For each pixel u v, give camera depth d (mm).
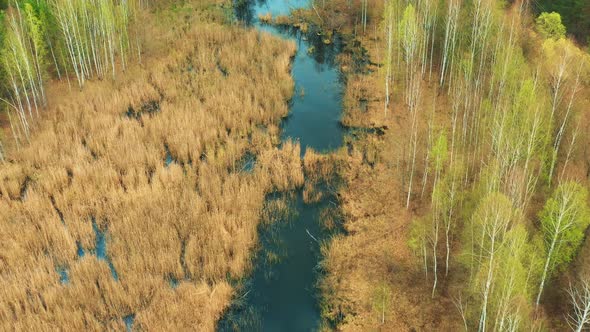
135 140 39406
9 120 42625
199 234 31172
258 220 33906
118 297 27141
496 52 41500
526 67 37812
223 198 34250
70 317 25781
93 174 35688
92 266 28641
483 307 21891
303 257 32031
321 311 28391
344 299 28641
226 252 30656
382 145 41250
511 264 21562
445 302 27500
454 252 30031
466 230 27016
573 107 35844
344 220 34531
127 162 37156
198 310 26984
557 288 26875
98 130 40469
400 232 32531
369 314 27516
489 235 23281
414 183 36406
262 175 36844
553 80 37594
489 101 37219
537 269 24781
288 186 37156
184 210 33062
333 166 39219
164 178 35719
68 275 28750
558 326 25594
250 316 28109
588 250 26281
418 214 33750
